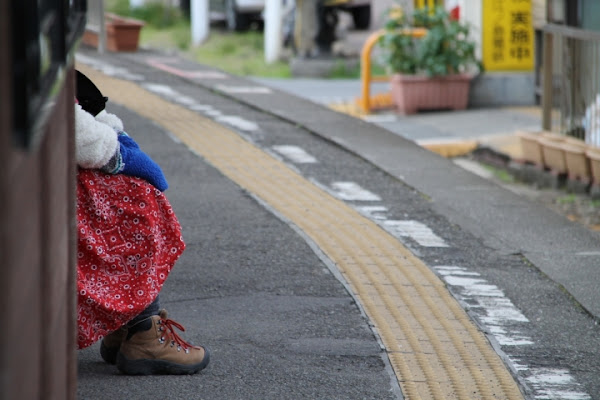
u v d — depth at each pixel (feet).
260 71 110.01
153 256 22.31
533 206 44.52
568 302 31.71
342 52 117.70
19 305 9.59
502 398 23.80
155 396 23.06
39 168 11.71
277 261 34.91
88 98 22.68
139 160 22.07
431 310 30.32
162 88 79.92
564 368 26.17
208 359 24.84
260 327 28.27
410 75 81.25
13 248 9.07
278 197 45.11
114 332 24.68
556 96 66.85
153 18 155.02
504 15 83.35
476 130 72.28
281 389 23.81
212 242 37.09
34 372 11.01
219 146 56.65
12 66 9.25
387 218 42.01
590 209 52.37
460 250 37.32
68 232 16.46
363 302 30.73
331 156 55.21
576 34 57.57
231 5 144.66
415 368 25.52
